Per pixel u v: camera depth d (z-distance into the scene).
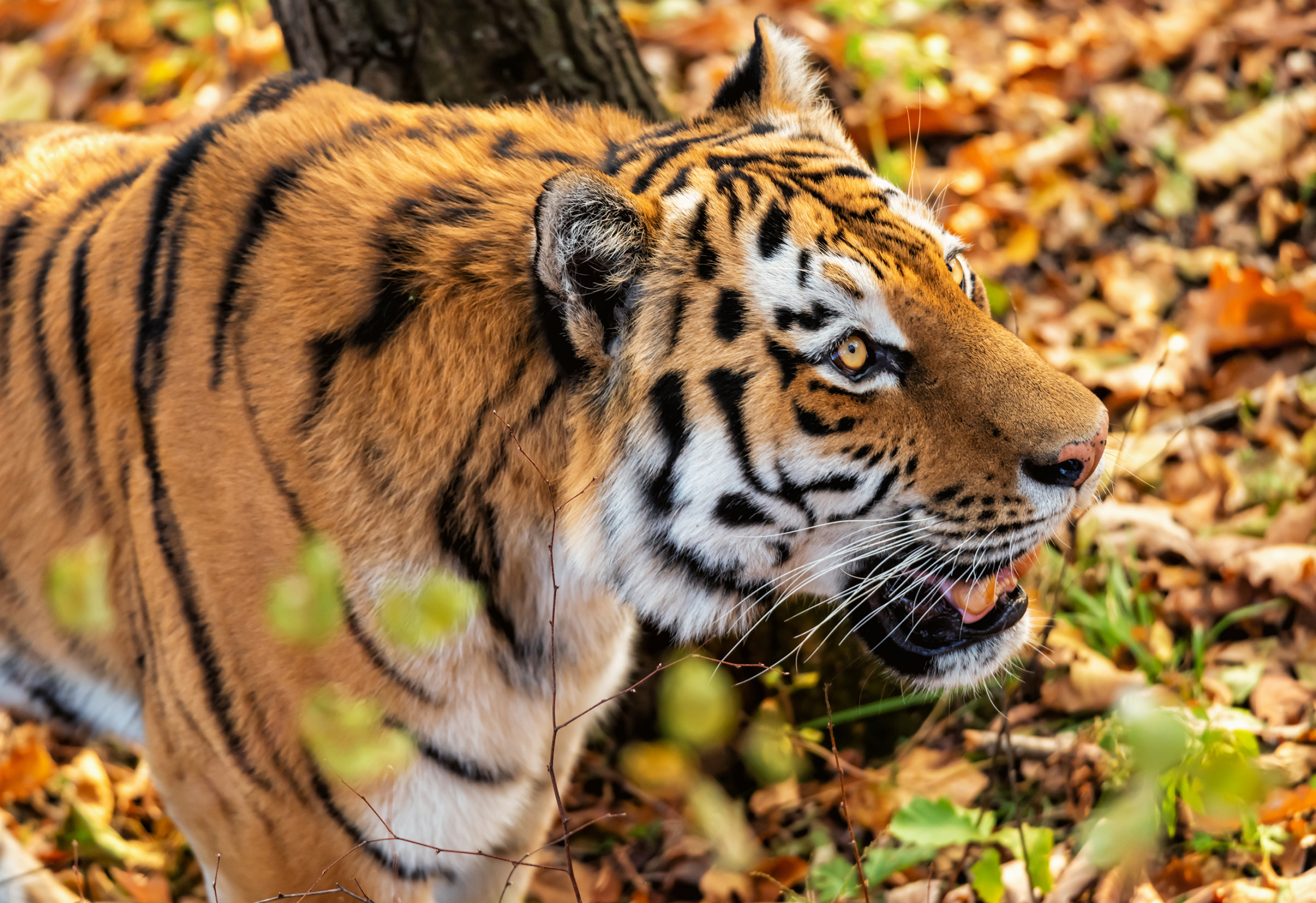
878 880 6.08
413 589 4.65
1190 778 4.70
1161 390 8.32
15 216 5.55
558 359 4.57
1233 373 8.39
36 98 11.80
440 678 4.75
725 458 4.62
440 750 4.89
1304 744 6.12
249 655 4.68
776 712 6.98
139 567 4.91
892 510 4.74
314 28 6.77
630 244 4.52
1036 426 4.55
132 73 11.93
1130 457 7.96
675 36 11.28
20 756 7.36
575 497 4.68
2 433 5.38
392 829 4.83
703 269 4.58
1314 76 10.21
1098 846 4.54
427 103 6.41
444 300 4.63
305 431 4.60
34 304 5.31
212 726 4.82
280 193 4.84
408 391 4.61
